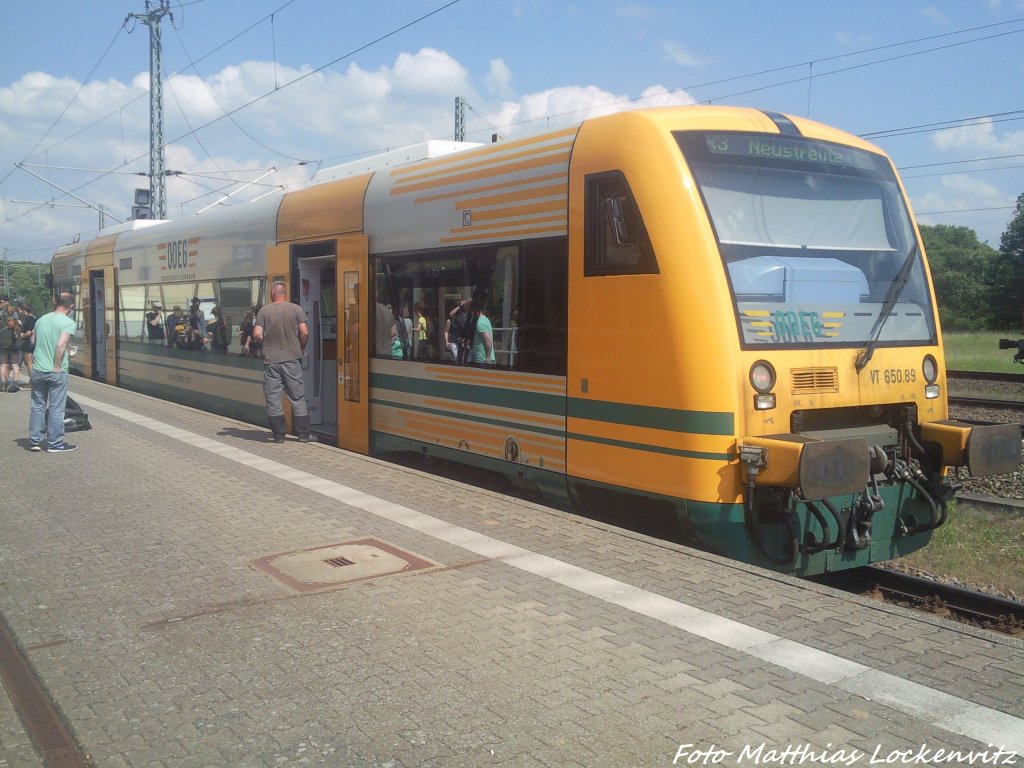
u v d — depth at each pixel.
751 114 6.61
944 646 4.36
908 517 6.63
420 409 8.87
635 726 3.57
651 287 6.11
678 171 6.07
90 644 4.44
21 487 8.03
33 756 3.39
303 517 6.89
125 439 10.62
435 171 8.53
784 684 3.94
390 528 6.54
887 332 6.64
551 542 6.13
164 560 5.82
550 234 7.05
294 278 11.22
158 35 32.84
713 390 5.80
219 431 11.23
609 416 6.52
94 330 19.77
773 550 6.03
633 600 4.99
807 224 6.49
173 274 14.98
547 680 3.99
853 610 4.84
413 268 8.85
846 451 5.61
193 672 4.10
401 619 4.73
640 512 6.40
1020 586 6.77
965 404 15.69
